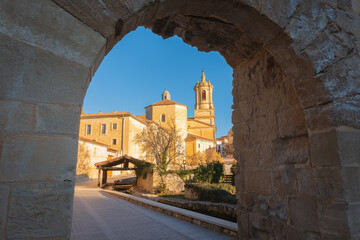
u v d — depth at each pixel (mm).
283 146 2439
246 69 3121
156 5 1638
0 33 1168
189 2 1802
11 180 1114
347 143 1827
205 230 4695
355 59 2035
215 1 1806
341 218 1741
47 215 1155
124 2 1470
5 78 1159
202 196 9781
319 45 1986
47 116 1225
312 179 2061
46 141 1207
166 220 5957
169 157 22375
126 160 20906
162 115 40312
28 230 1112
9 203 1098
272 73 2621
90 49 1367
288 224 2287
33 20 1246
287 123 2377
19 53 1198
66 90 1283
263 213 2658
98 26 1402
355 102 1948
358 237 1688
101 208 8289
